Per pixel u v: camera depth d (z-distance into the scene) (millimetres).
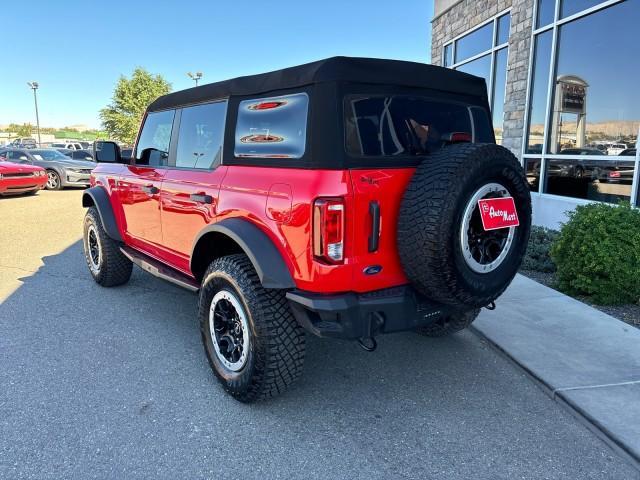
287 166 2770
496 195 2662
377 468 2492
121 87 38281
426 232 2477
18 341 3969
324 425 2865
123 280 5367
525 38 8156
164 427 2814
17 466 2461
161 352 3801
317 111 2600
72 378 3369
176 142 3979
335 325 2611
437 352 3873
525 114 8227
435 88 3037
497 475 2445
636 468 2504
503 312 4492
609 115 6652
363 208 2539
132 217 4598
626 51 6383
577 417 2938
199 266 3506
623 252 4586
